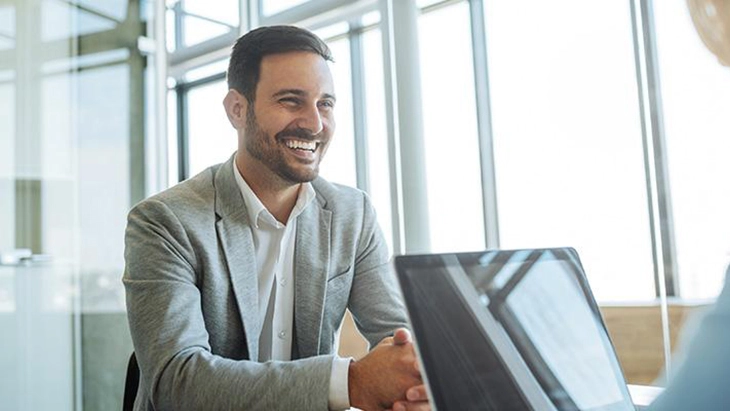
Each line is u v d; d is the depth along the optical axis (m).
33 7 2.54
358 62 3.53
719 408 0.54
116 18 2.80
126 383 1.22
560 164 2.97
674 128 2.62
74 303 2.60
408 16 3.24
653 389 0.72
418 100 3.23
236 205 1.14
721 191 2.52
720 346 0.55
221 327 1.08
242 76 1.14
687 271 2.57
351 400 0.83
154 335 0.94
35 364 2.49
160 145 2.93
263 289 1.17
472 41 3.26
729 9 0.62
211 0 3.82
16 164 2.47
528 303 0.69
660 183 2.66
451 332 0.61
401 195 3.21
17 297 2.45
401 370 0.81
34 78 2.53
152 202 1.08
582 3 2.88
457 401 0.58
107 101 2.75
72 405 2.57
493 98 3.18
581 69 2.90
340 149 3.54
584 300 0.77
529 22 3.07
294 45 1.12
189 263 1.05
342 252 1.25
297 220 1.21
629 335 2.50
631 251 2.74
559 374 0.67
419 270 0.62
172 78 3.94
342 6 3.41
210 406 0.86
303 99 1.12
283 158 1.12
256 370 0.87
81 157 2.65
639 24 2.71
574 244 2.92
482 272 0.67
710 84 2.52
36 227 2.51
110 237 2.73
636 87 2.73
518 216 3.11
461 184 3.26
